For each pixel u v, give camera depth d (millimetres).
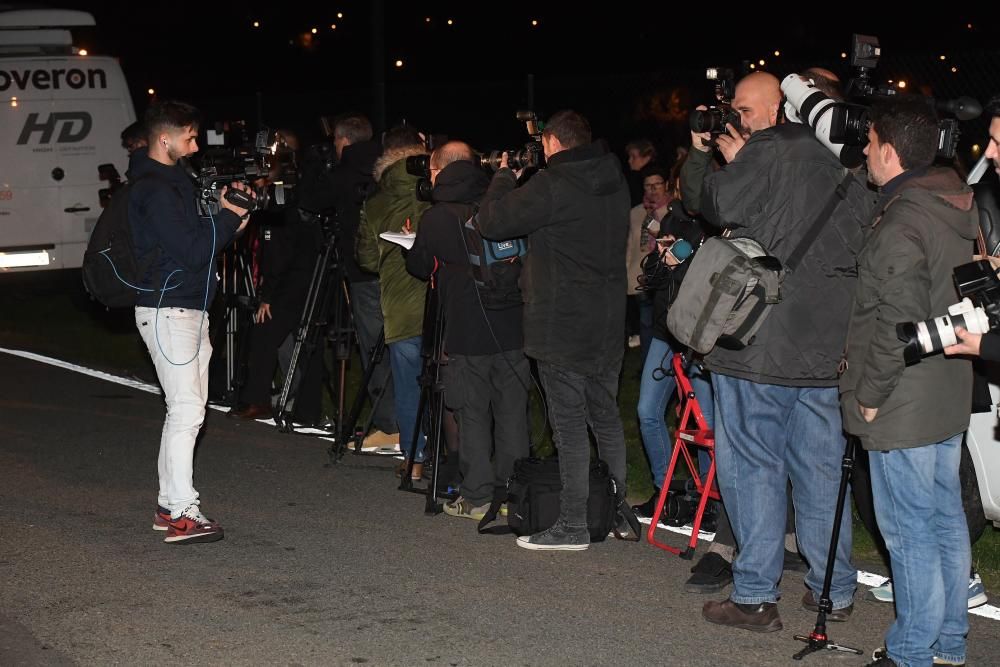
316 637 4566
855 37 4492
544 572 5309
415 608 4867
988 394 4363
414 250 6000
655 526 5672
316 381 8000
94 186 13562
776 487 4562
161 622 4703
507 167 5660
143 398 9000
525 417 6043
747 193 4336
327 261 7543
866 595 5066
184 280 5508
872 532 5141
